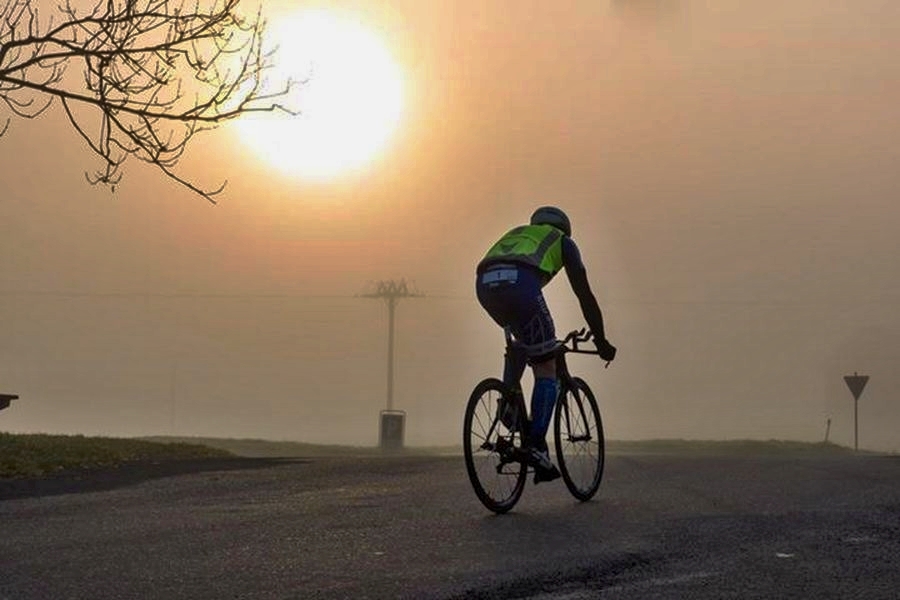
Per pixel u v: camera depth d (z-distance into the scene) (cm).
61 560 1017
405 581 911
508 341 1347
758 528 1136
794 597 859
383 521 1205
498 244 1366
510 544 1062
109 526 1221
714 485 1481
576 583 906
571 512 1262
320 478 1642
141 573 955
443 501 1355
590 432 1412
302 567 970
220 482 1634
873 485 1466
